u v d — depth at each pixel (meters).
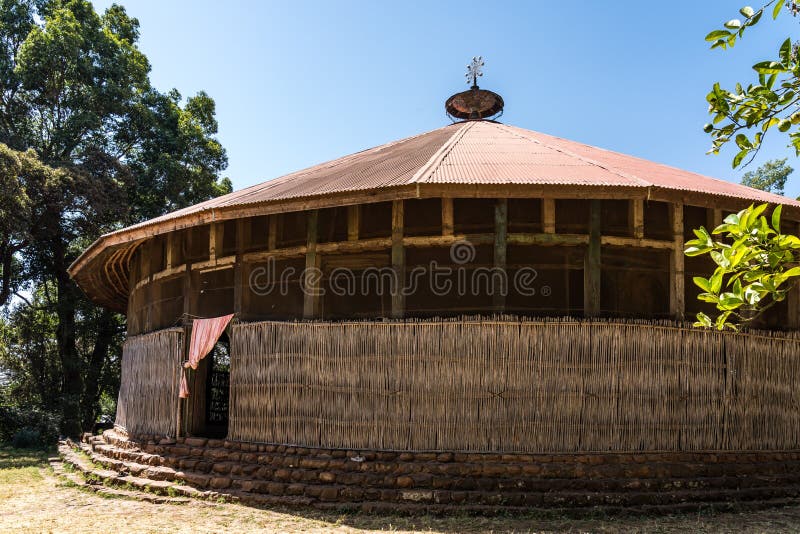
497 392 8.74
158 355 11.72
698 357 9.21
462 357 8.88
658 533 7.08
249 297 10.55
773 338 9.74
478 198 9.44
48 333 24.62
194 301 11.34
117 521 7.86
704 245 3.62
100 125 24.20
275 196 9.77
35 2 24.81
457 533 7.14
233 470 9.35
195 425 11.26
